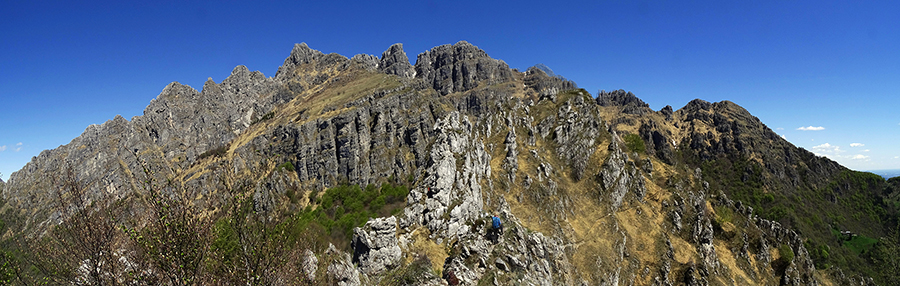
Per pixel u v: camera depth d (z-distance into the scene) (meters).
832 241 148.12
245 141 178.00
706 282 66.62
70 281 27.47
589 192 82.38
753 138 198.12
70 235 25.34
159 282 24.14
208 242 24.00
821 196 176.00
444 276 44.91
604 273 63.25
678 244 73.56
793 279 75.69
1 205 187.38
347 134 149.12
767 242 81.75
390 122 158.88
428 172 61.72
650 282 66.50
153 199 22.31
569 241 65.62
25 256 29.30
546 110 104.25
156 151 197.75
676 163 184.00
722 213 84.31
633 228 76.00
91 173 178.38
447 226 53.25
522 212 69.44
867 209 170.00
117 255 25.00
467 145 73.38
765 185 173.38
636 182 86.62
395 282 41.66
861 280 113.69
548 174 81.19
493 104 102.25
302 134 152.75
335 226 85.31
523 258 50.41
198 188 24.62
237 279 25.77
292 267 32.19
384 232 44.19
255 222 25.98
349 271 40.16
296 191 138.38
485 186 71.56
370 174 145.38
